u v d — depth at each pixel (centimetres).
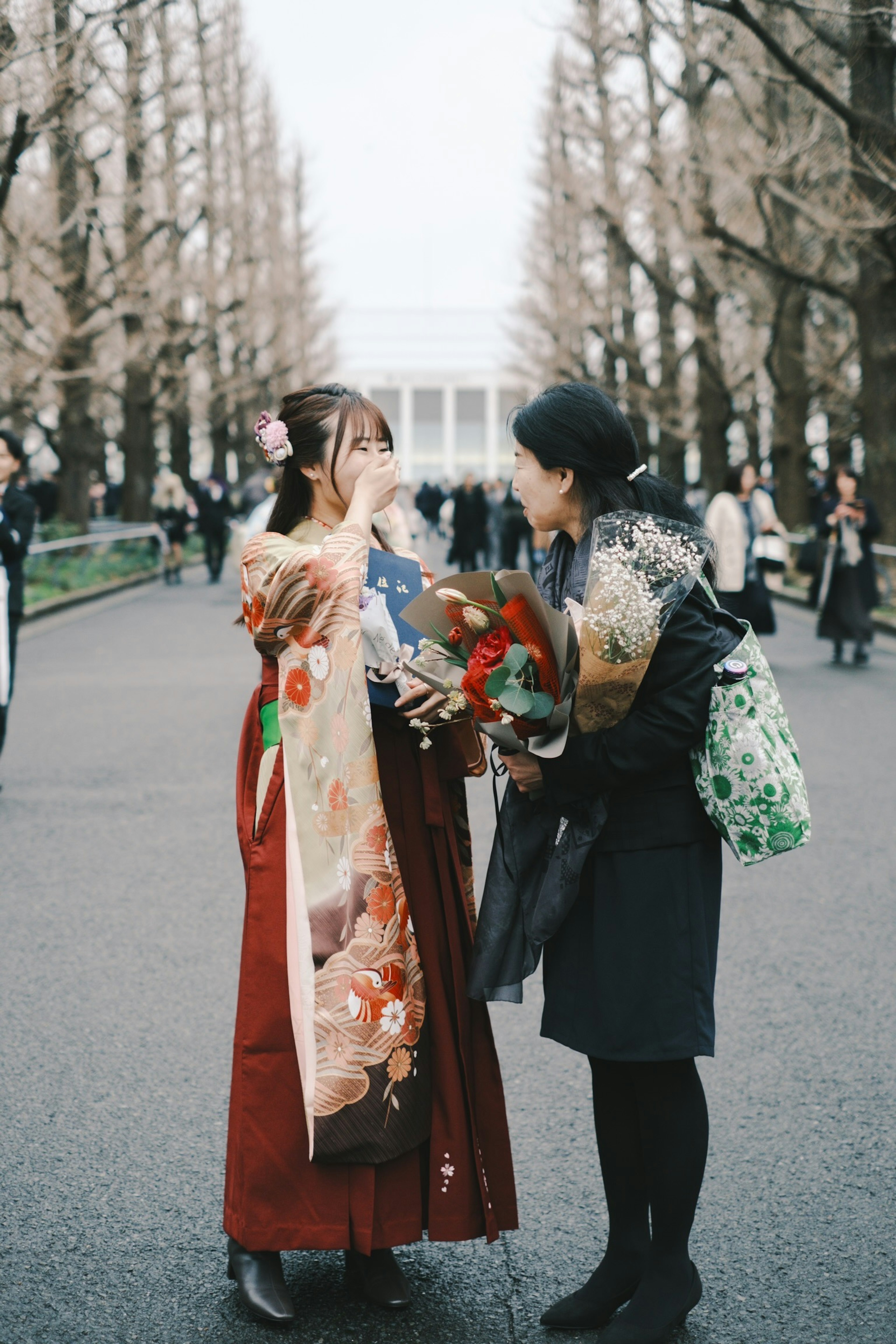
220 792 658
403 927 240
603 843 229
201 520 2112
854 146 1205
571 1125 317
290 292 4319
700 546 221
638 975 227
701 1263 258
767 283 1978
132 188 1711
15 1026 374
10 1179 291
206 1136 311
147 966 421
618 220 2091
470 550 2227
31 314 1548
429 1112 244
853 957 426
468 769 256
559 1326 239
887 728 821
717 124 1541
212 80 2500
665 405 2580
